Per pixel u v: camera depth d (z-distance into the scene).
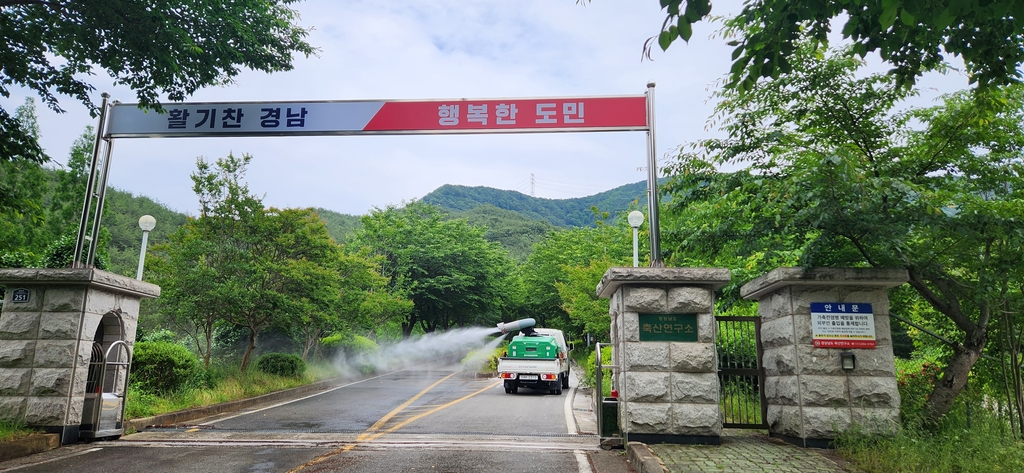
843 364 8.38
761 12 5.95
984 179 8.94
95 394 9.35
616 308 9.32
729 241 9.87
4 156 10.55
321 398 17.31
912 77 6.59
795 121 9.79
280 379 18.84
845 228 8.30
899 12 5.65
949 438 7.57
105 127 10.20
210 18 11.12
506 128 9.64
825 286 8.70
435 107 9.80
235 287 16.16
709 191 9.93
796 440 8.47
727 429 10.14
